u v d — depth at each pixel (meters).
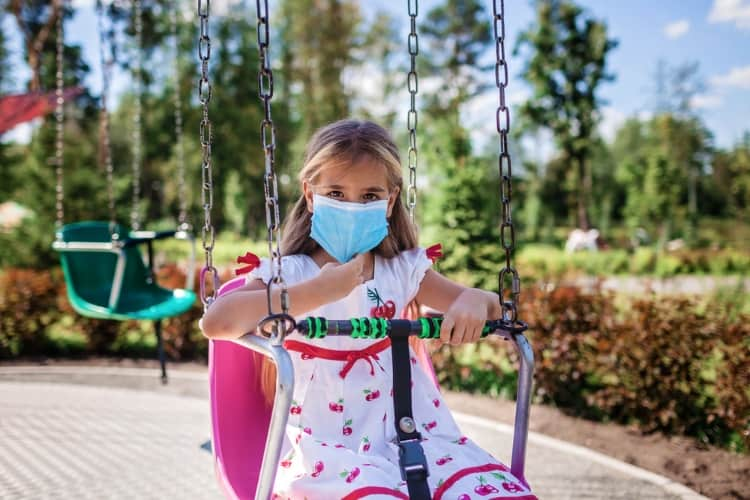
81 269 4.57
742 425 3.90
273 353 1.38
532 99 32.38
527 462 3.63
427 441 1.65
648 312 4.54
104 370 6.07
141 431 4.09
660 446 3.97
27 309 6.72
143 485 3.17
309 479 1.50
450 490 1.44
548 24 31.78
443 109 34.84
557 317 4.89
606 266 19.89
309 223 1.95
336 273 1.66
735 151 44.09
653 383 4.32
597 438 4.13
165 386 5.41
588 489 3.22
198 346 6.71
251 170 34.25
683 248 30.52
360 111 35.28
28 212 10.55
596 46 31.39
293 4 34.78
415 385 1.79
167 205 35.38
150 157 33.38
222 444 1.73
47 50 19.81
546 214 43.59
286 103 34.94
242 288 1.73
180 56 29.23
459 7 35.88
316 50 34.91
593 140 33.47
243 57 32.66
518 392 1.68
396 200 2.07
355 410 1.70
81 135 26.00
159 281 7.14
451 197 7.06
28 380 5.62
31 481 3.20
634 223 37.06
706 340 4.25
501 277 1.72
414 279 1.99
